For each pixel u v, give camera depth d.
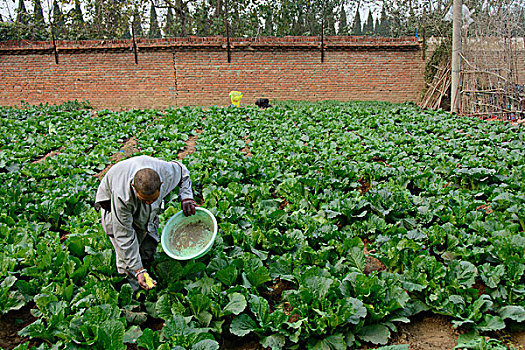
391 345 3.60
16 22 22.55
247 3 24.62
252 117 13.48
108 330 3.47
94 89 18.81
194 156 9.01
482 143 10.01
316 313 3.87
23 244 5.03
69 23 23.81
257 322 3.94
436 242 5.08
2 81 18.75
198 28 25.59
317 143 10.33
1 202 6.32
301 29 28.23
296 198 6.73
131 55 18.61
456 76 15.19
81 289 4.21
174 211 5.84
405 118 13.30
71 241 4.86
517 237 4.66
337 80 19.11
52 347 3.61
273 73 18.98
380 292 3.99
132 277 4.12
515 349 3.61
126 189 3.54
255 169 7.89
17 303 4.10
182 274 4.33
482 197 7.11
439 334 3.93
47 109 15.91
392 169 7.70
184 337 3.48
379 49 18.89
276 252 5.17
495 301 4.19
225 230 5.25
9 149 9.97
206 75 18.84
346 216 6.06
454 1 14.89
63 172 8.20
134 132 11.97
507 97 13.64
